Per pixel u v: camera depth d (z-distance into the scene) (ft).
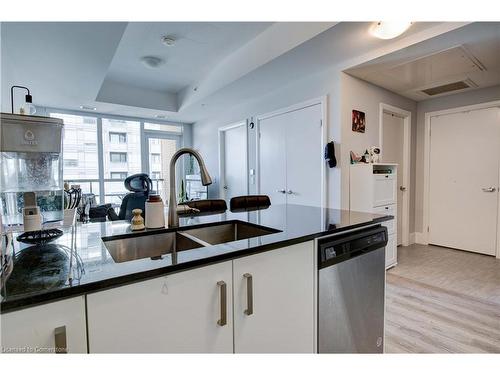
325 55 9.28
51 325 2.08
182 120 20.17
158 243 4.50
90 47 8.43
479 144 12.28
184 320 2.76
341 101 10.19
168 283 2.65
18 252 3.13
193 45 10.66
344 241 4.39
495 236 11.91
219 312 3.00
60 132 4.02
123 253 4.15
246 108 15.23
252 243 3.42
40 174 4.04
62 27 7.24
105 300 2.32
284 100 12.64
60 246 3.45
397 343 5.90
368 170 10.05
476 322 6.74
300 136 11.97
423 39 7.77
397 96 12.89
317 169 11.30
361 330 4.71
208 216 5.93
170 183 4.77
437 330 6.41
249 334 3.29
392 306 7.57
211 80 13.30
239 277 3.17
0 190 3.78
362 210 10.25
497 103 11.64
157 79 14.60
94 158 17.66
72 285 2.17
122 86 15.43
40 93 13.21
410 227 14.24
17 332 1.96
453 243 13.23
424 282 9.18
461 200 12.91
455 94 12.86
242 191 16.07
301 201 12.10
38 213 3.86
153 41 10.29
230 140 17.03
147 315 2.53
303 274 3.87
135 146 19.19
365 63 9.36
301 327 3.86
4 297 1.95
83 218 9.01
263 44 9.80
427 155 13.96
